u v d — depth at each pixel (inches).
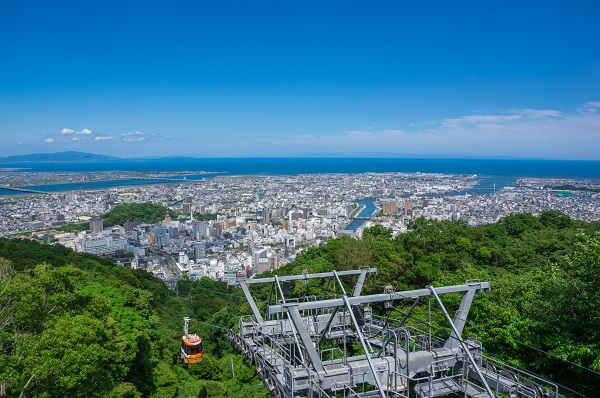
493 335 973.8
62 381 839.7
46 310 1082.1
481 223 4185.5
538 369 936.3
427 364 743.1
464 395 707.4
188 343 1670.8
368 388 891.4
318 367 698.8
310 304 704.4
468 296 791.1
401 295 749.3
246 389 1592.0
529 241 2007.9
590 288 869.2
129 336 1438.2
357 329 677.3
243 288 1035.3
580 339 857.5
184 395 1587.1
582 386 867.4
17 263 2444.6
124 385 1289.4
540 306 951.0
